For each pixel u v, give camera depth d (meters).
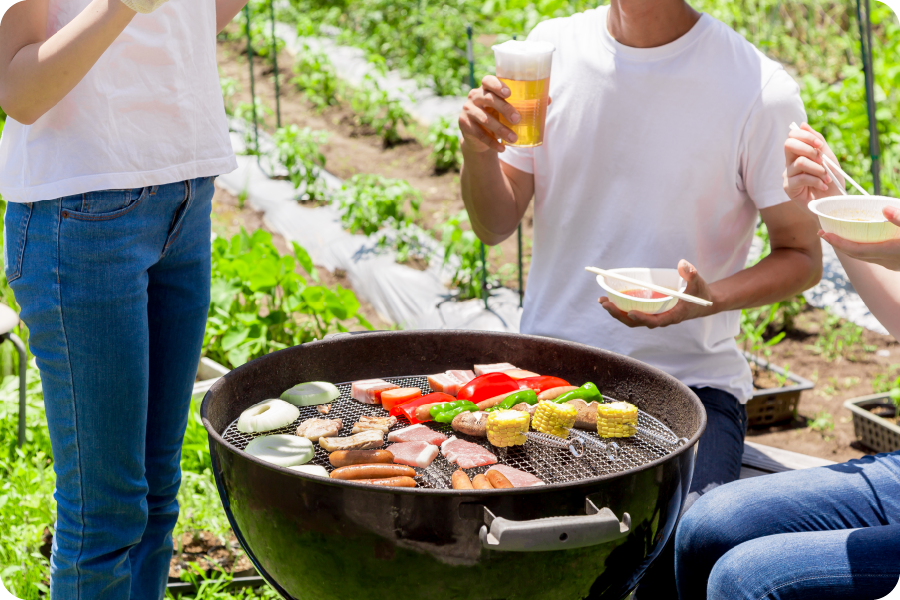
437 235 5.73
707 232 2.46
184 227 1.92
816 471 2.00
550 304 2.62
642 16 2.35
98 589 1.88
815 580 1.66
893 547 1.66
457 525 1.44
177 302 2.00
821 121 5.43
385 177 6.79
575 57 2.51
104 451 1.81
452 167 6.93
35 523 2.71
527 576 1.50
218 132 1.92
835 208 1.83
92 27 1.54
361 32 10.39
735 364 2.50
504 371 2.18
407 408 1.99
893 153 5.57
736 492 1.95
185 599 2.48
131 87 1.69
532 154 2.63
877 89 5.56
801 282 2.36
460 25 9.21
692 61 2.37
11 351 3.80
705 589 1.95
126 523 1.88
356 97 8.04
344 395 2.16
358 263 5.37
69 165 1.66
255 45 10.19
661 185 2.42
